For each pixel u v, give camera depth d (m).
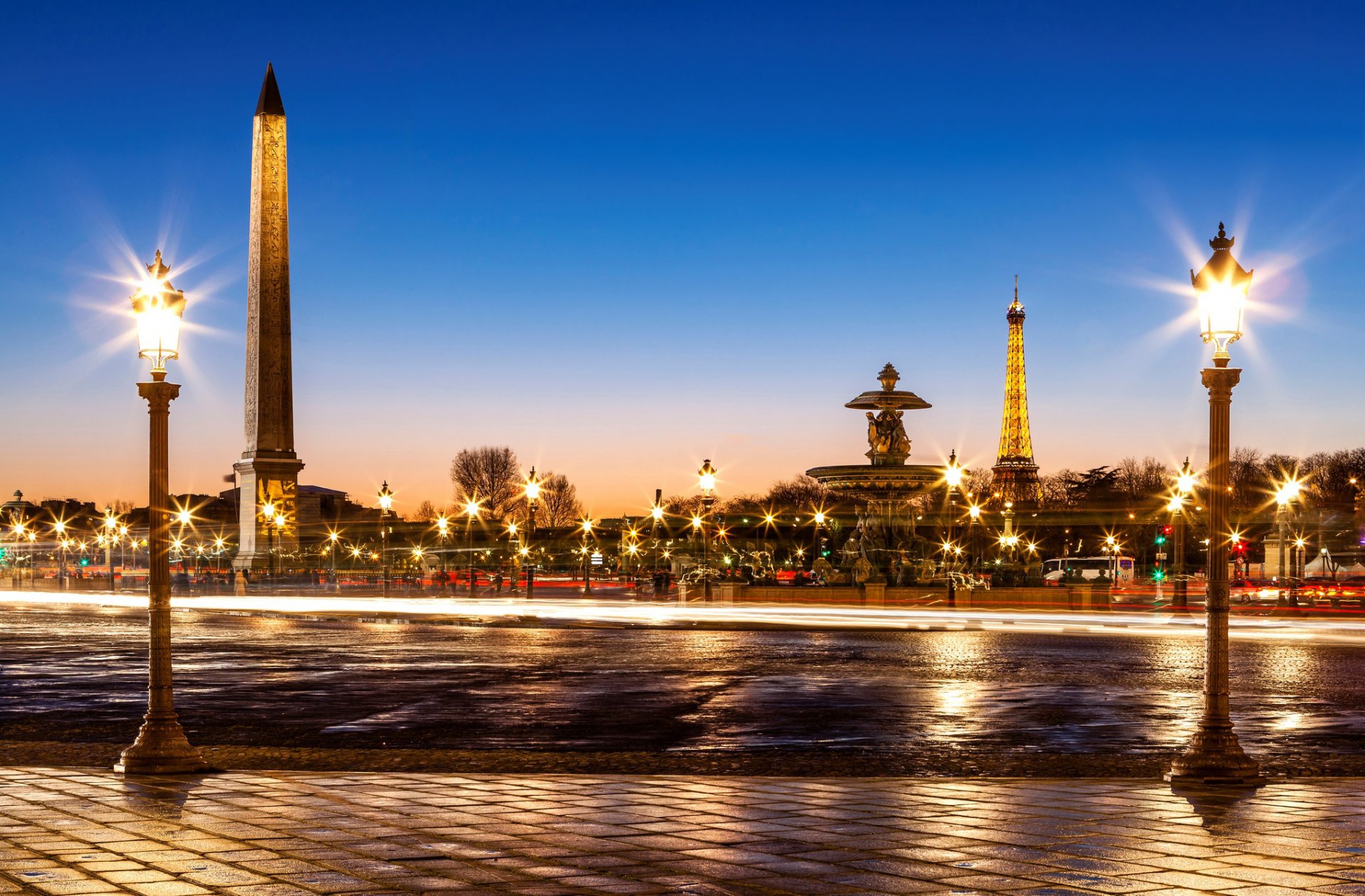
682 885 9.62
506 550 163.12
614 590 100.50
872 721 21.47
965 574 73.50
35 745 18.64
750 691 26.19
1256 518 168.62
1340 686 27.44
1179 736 19.69
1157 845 11.04
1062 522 178.25
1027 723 21.27
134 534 197.38
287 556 92.44
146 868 10.05
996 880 9.75
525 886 9.55
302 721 21.56
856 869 10.14
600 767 16.41
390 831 11.59
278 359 89.69
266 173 84.44
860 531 72.81
